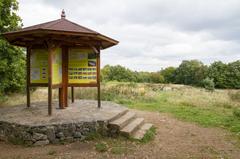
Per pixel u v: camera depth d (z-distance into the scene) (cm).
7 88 1516
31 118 704
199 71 5416
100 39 794
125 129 692
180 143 671
